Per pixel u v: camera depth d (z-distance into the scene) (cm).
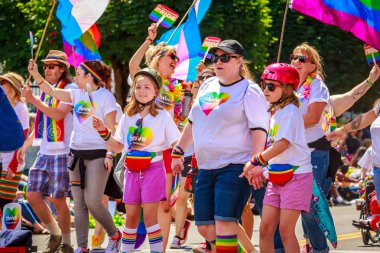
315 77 1037
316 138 1023
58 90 1105
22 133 966
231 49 879
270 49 3344
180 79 1328
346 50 3481
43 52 2788
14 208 1116
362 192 1560
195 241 1428
